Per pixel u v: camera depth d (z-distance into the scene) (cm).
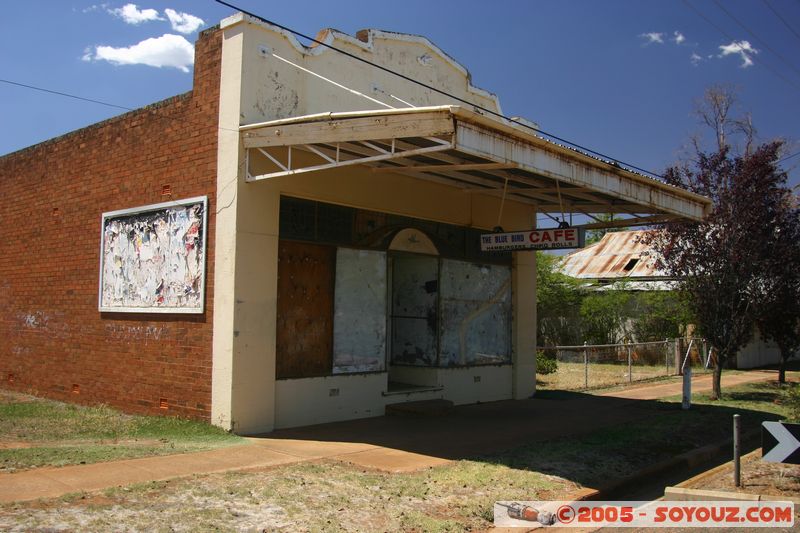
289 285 1086
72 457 778
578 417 1256
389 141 952
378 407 1223
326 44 1154
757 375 2273
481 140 851
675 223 1581
